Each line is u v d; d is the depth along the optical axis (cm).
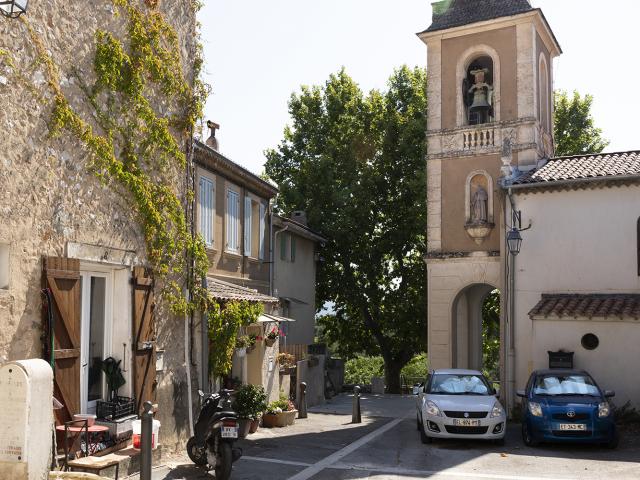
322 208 3109
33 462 661
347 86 3288
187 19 1211
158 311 1098
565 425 1282
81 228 900
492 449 1297
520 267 1947
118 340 995
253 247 2095
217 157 1656
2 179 761
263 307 1619
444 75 2422
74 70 902
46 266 816
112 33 988
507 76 2323
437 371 1547
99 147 930
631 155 2070
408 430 1595
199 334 1359
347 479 977
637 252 1834
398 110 3231
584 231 1891
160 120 1095
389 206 3102
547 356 1752
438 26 2438
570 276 1889
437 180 2380
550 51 2583
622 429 1524
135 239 1030
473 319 2508
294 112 3359
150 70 1072
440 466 1107
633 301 1767
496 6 2367
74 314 859
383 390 2980
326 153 3138
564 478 1014
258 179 1998
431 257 2327
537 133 2292
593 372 1698
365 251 3092
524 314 1927
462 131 2359
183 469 988
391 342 3216
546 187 1923
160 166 1104
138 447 938
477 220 2270
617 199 1864
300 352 2217
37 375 672
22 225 790
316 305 3281
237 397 1401
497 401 1383
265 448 1251
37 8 827
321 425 1684
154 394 1050
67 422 809
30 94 809
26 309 789
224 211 1803
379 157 3122
